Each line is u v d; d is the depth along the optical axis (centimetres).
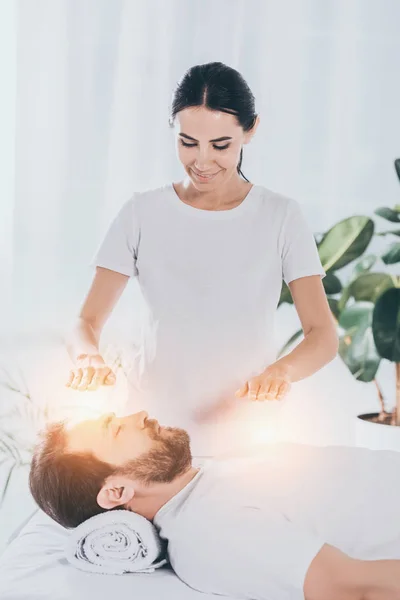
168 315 162
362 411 253
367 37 245
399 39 245
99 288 167
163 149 246
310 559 114
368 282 227
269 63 245
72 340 163
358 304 245
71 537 128
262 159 248
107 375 147
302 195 249
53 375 251
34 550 138
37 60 246
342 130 247
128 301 247
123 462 132
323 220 250
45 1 245
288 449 142
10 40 246
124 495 130
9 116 248
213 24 243
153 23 244
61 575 127
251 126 152
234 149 150
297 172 248
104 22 245
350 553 126
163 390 163
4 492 253
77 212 249
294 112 246
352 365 231
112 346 247
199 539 120
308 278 161
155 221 163
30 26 246
